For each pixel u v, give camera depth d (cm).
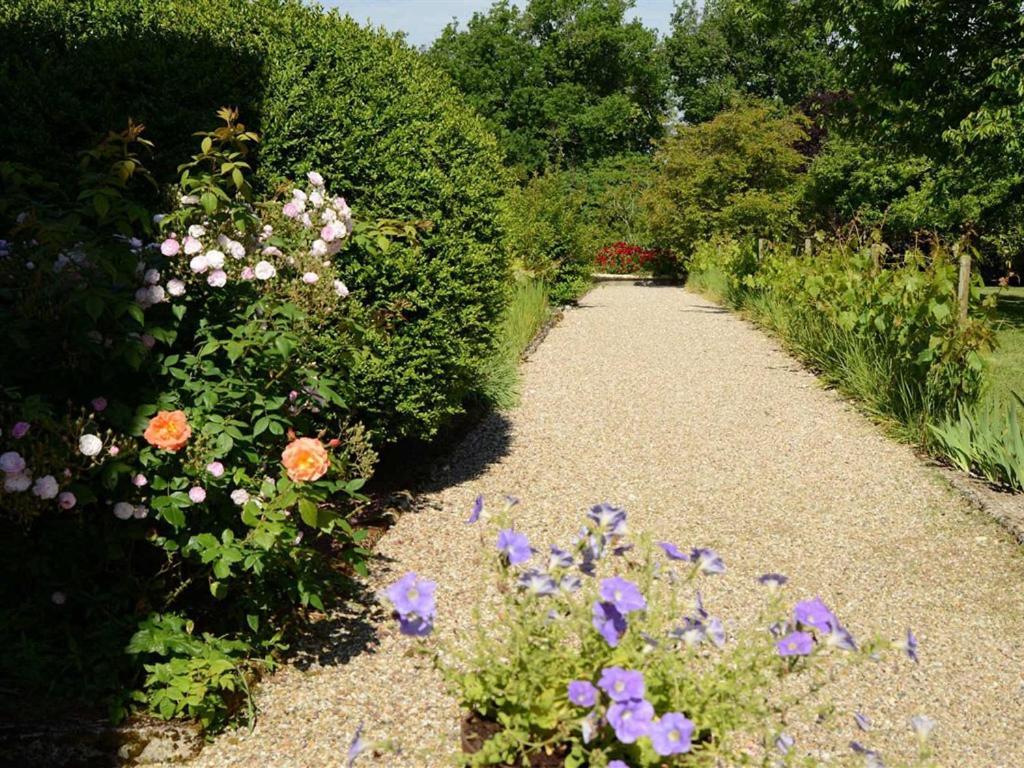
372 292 453
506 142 3897
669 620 237
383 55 492
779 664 225
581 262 1670
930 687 324
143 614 305
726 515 510
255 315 333
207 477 294
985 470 554
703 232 2138
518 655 218
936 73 1362
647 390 846
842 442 664
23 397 293
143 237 378
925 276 690
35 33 404
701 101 4109
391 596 212
